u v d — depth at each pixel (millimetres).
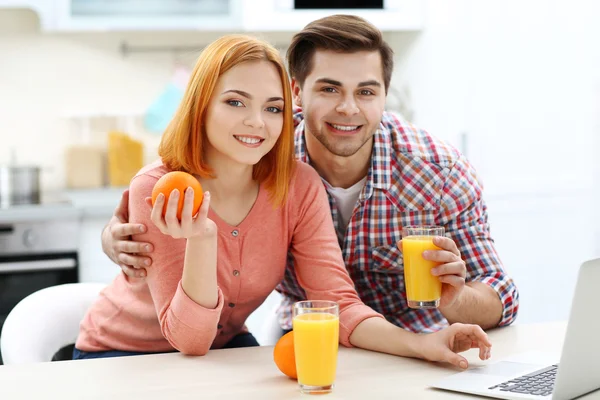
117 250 1595
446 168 1907
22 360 1779
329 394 1242
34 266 3145
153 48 3789
